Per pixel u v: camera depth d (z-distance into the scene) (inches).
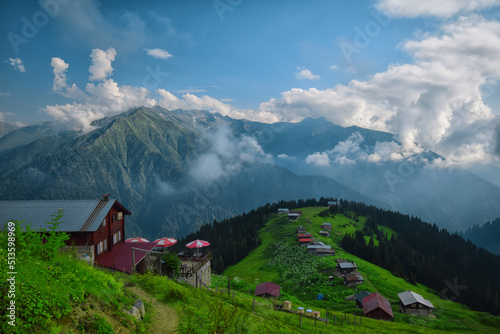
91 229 1334.9
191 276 1593.3
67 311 358.3
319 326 1296.8
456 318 3142.2
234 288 2588.6
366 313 2847.0
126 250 1557.6
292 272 4589.1
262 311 1212.5
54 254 445.1
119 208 1664.6
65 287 393.4
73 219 1374.3
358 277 3969.0
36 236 418.3
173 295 703.1
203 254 1952.5
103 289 486.3
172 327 537.0
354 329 1498.5
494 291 5216.5
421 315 3152.1
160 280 830.5
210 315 534.9
